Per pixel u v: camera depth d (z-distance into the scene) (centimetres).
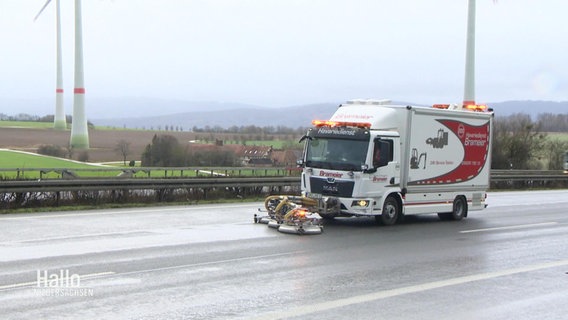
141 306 804
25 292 858
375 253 1288
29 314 752
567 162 4878
